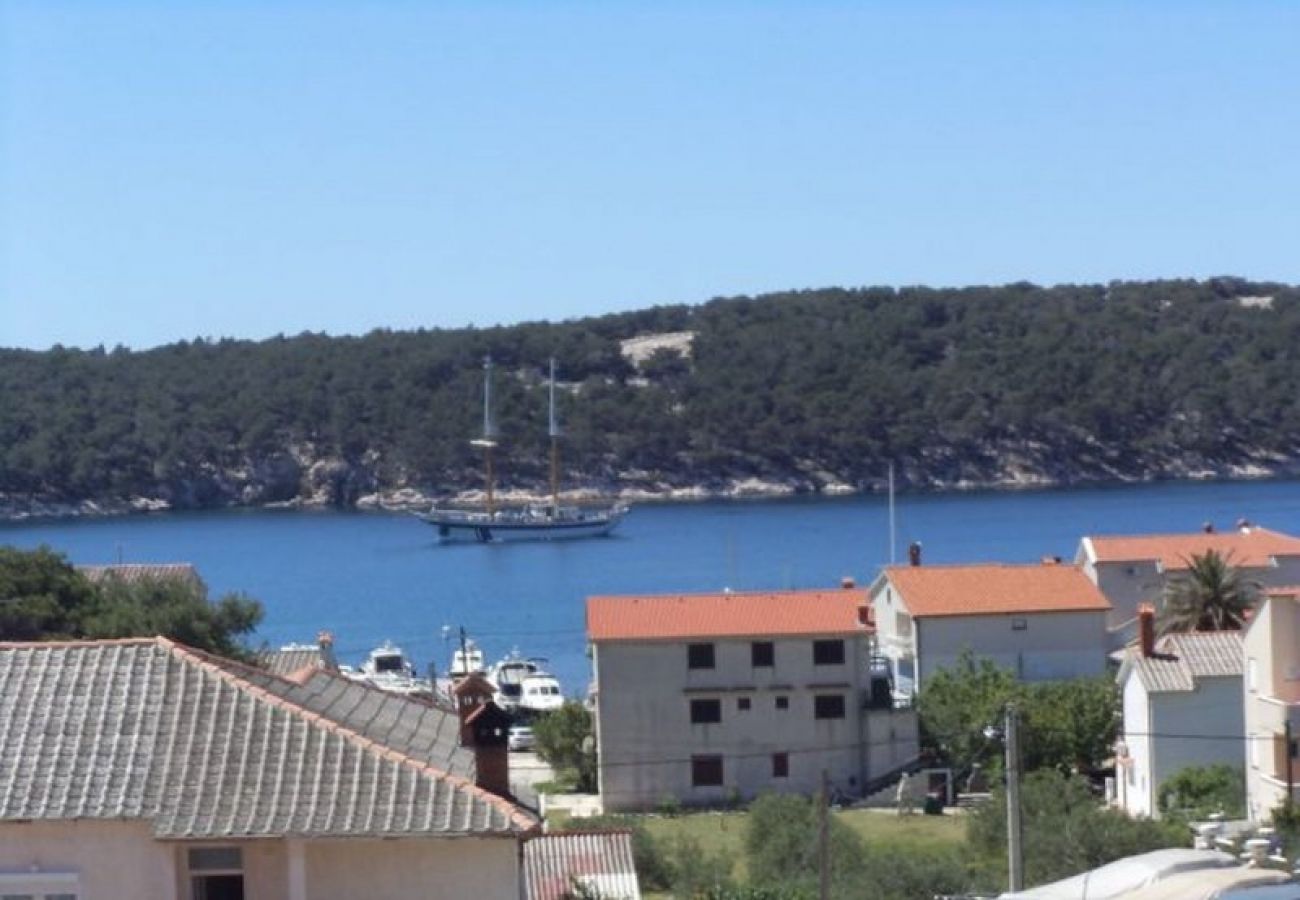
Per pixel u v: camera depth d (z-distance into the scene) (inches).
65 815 1088.2
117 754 1125.1
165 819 1087.6
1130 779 3240.7
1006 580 4293.8
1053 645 4197.8
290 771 1117.1
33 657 1194.0
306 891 1092.5
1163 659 3218.5
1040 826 2301.9
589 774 3863.2
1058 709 3543.3
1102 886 1099.3
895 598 4308.6
